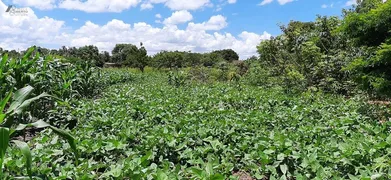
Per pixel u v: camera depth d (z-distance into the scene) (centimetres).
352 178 280
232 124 488
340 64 1109
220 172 326
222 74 2127
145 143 382
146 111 600
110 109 619
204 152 373
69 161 324
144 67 3709
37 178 263
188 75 2003
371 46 734
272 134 421
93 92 1203
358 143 356
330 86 1132
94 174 311
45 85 692
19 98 290
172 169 339
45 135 412
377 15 682
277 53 1480
